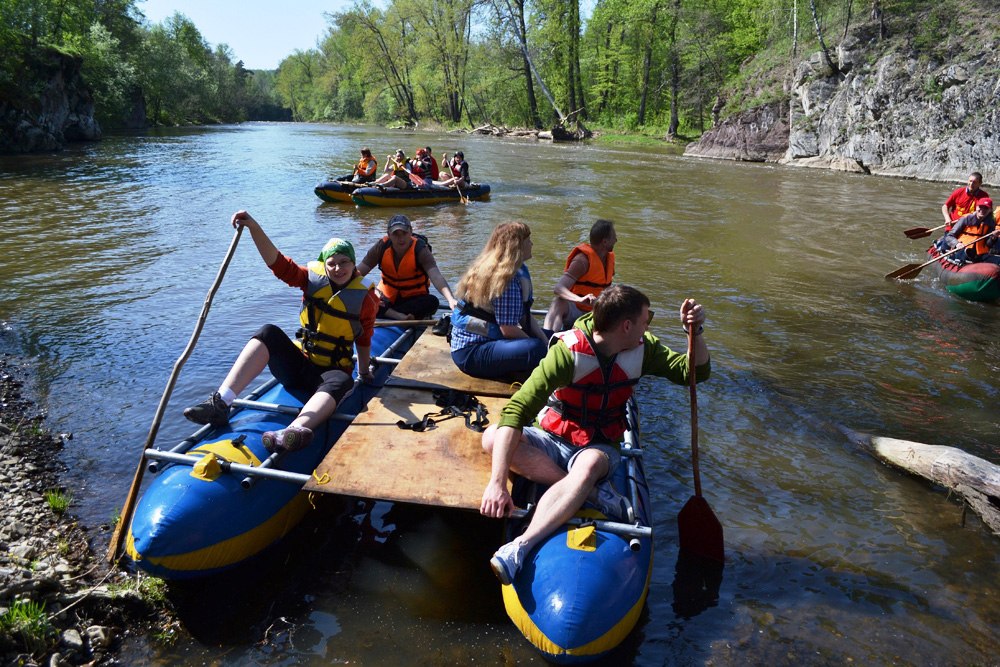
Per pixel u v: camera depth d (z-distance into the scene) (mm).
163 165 20547
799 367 5859
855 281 8797
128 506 3268
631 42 44438
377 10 53594
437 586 3182
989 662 2814
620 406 3193
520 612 2754
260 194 15070
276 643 2820
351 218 12461
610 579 2746
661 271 9062
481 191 14750
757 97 29656
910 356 6160
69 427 4543
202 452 3350
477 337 4297
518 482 3334
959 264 8375
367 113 65750
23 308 6852
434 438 3588
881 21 23875
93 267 8516
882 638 2936
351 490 3113
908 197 16797
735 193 16922
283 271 3840
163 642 2826
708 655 2824
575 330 3092
